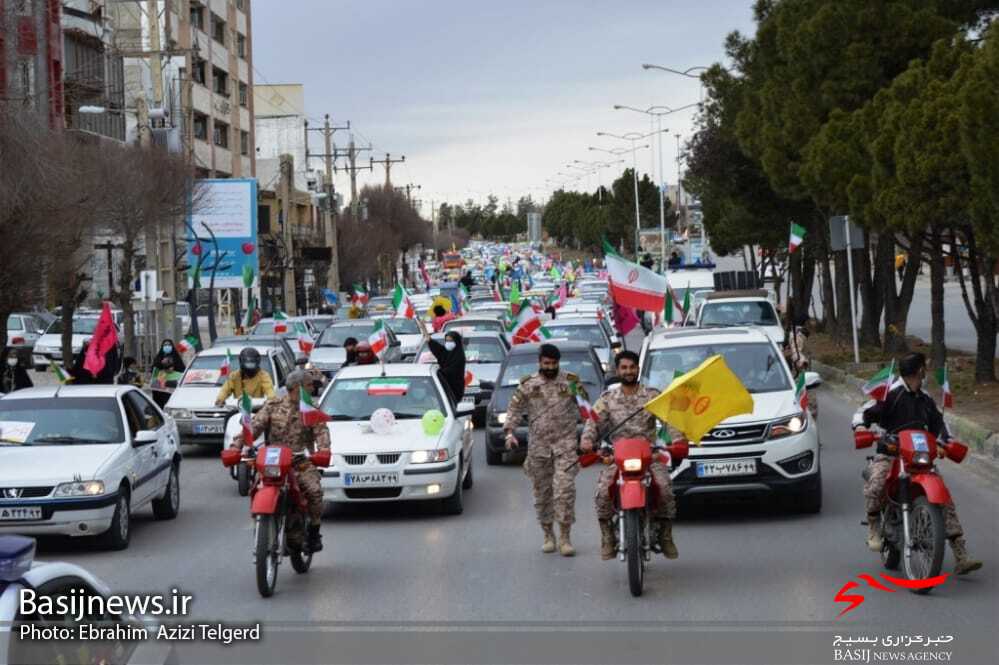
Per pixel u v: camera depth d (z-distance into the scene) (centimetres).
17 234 2733
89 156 3744
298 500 1271
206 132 8181
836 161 3403
